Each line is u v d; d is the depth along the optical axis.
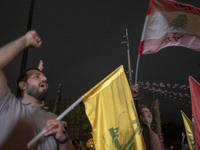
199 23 3.66
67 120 18.47
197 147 4.02
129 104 3.05
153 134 4.13
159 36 3.59
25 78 2.11
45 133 1.66
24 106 1.90
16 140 1.71
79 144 6.66
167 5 3.57
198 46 3.72
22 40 1.54
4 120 1.67
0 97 1.66
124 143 2.81
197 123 4.10
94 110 2.86
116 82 3.09
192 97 4.23
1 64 1.48
